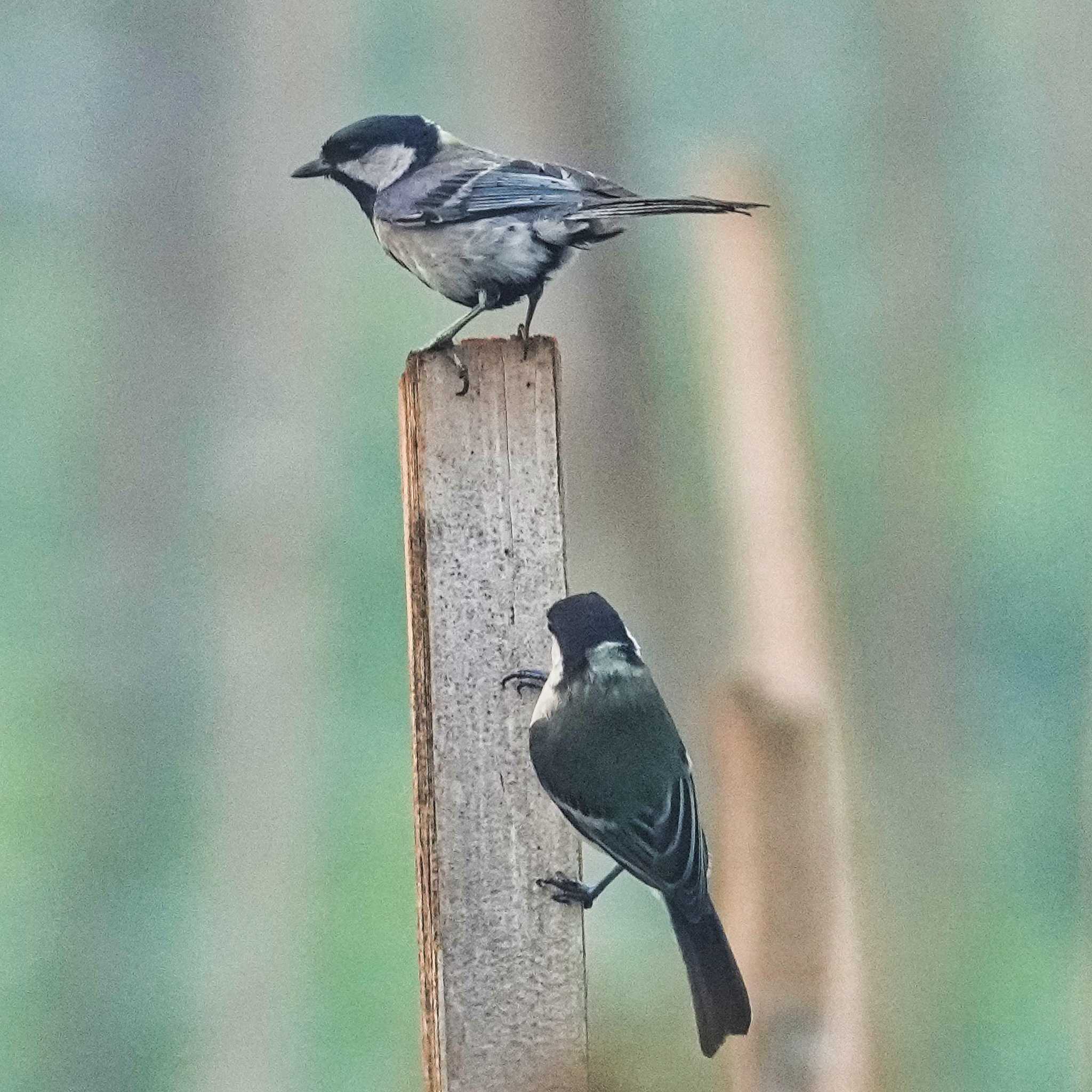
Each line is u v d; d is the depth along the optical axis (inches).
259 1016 604.1
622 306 600.4
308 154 641.6
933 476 597.6
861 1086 339.0
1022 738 591.8
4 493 650.8
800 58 657.6
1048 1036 536.7
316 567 614.5
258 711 603.8
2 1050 608.4
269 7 637.3
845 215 638.5
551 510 280.5
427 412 276.7
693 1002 299.1
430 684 279.4
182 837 618.5
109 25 650.2
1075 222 637.9
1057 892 565.6
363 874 610.9
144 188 642.8
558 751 280.7
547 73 639.8
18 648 633.6
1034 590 609.0
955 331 625.0
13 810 617.0
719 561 537.3
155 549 628.7
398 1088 583.2
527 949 281.9
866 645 578.9
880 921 488.7
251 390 625.3
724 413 407.2
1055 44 644.7
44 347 676.1
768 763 339.6
